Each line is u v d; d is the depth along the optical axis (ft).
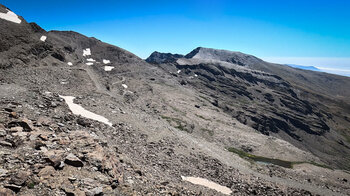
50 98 154.61
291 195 166.61
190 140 240.94
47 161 59.47
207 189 116.16
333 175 295.28
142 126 193.47
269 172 244.01
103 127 143.43
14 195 44.83
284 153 436.35
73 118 130.00
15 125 76.59
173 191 76.79
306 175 272.92
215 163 184.75
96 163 68.74
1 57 225.97
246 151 425.69
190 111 569.23
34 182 50.55
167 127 253.03
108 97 236.43
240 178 169.78
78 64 399.24
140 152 132.16
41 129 85.66
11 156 56.44
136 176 78.64
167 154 157.07
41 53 310.04
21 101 123.54
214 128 482.69
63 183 54.19
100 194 55.93
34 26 452.35
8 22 311.68
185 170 138.31
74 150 72.23
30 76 202.90
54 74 242.58
